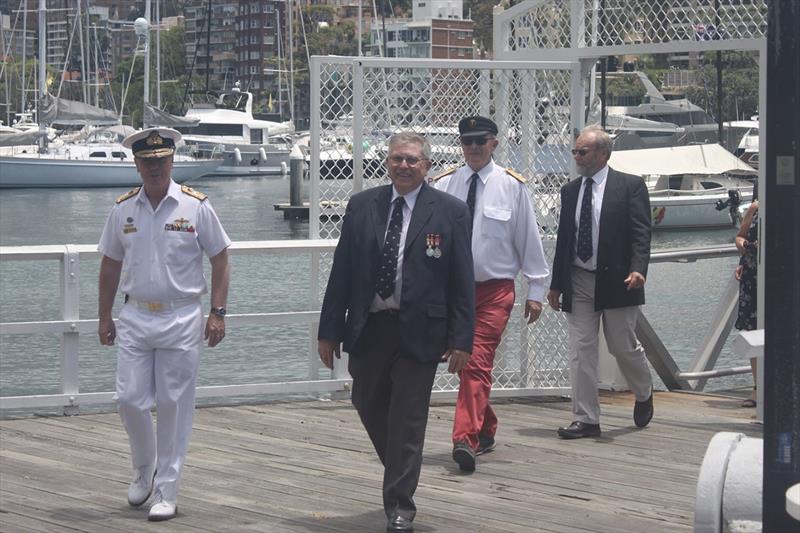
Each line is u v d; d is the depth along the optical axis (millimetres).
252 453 9078
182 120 84312
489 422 9125
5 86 99875
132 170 72750
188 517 7324
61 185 71625
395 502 6930
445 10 161500
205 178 88938
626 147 50562
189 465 8688
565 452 9172
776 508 4184
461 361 7047
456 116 11250
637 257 9445
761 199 9539
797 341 4141
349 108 11188
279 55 118312
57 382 16500
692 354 19156
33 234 48500
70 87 102875
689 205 45219
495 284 8789
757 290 9961
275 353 18688
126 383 7258
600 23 11453
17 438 9523
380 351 7047
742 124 56250
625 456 9047
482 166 8984
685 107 57000
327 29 164500
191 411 7414
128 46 164375
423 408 7000
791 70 4102
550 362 11445
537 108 11398
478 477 8383
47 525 7125
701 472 4621
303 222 52906
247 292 26281
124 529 7055
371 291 7000
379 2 181375
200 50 179375
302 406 10875
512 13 12047
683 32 10656
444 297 7035
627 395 11555
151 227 7254
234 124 91125
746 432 9938
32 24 116062
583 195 9523
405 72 11078
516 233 8930
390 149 7055
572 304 9609
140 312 7293
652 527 7160
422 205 7055
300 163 53062
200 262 7379
